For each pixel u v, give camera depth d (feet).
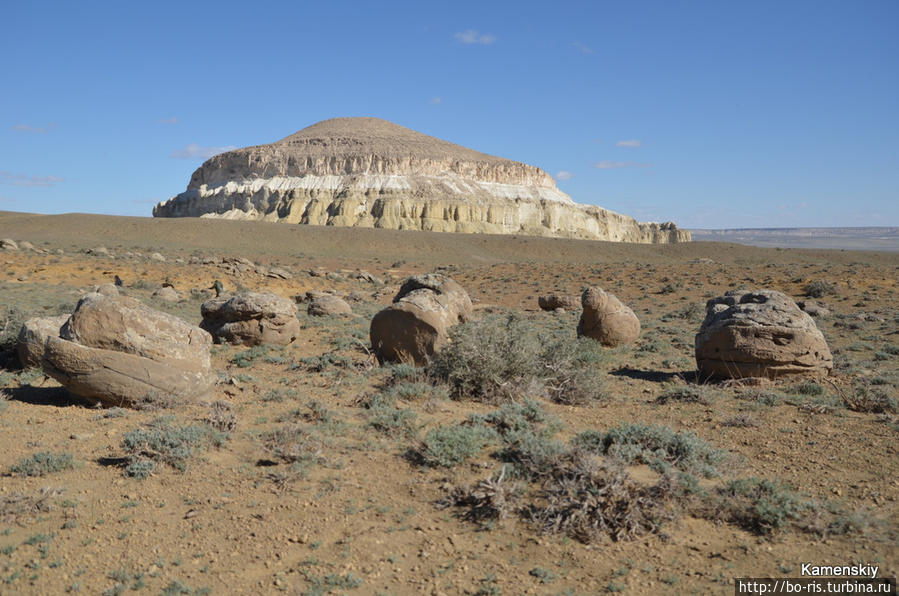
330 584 19.75
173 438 29.68
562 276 180.34
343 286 182.50
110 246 263.90
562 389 41.78
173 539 22.39
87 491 25.85
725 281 156.25
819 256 295.07
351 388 44.32
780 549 21.45
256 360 57.98
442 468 27.71
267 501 25.11
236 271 181.47
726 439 32.73
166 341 37.70
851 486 25.90
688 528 23.02
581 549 21.75
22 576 19.95
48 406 37.83
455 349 43.24
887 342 75.31
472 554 21.50
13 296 115.24
